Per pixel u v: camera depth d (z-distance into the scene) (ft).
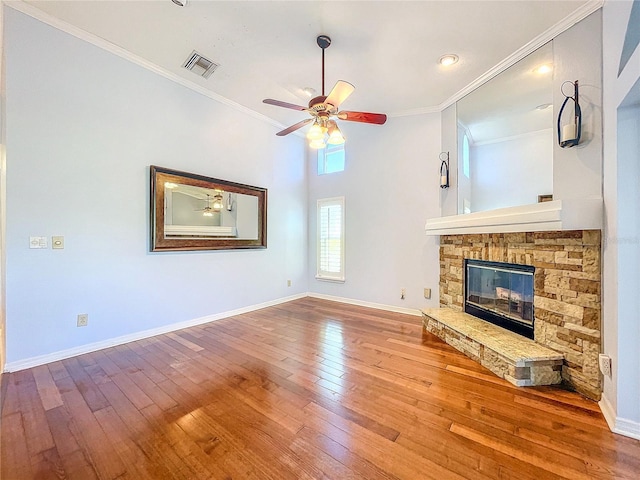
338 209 15.99
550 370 7.11
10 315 7.71
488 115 10.07
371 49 8.94
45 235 8.25
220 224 12.66
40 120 8.10
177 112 11.18
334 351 9.18
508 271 9.18
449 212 12.05
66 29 8.43
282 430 5.45
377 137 14.33
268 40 8.73
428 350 9.23
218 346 9.61
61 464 4.64
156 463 4.67
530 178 8.65
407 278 13.51
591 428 5.49
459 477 4.38
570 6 7.06
